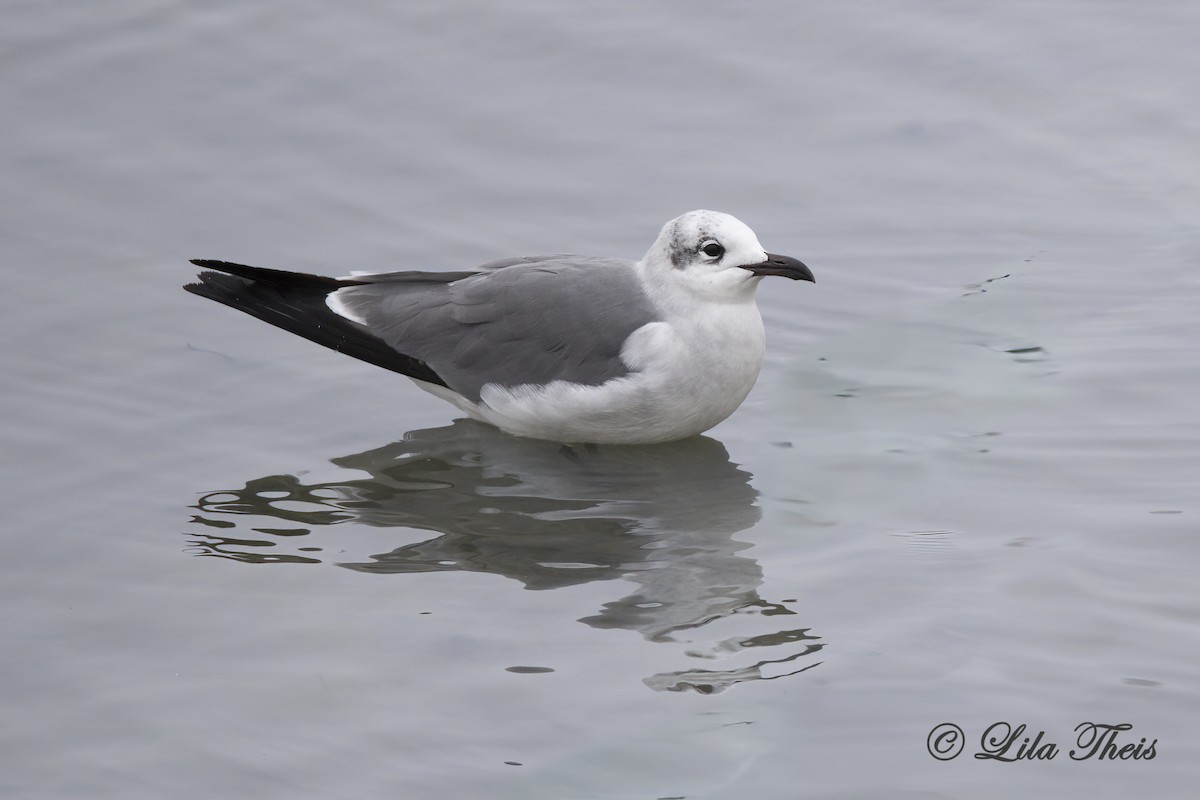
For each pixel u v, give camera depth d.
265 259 15.13
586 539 11.16
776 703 8.92
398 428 13.09
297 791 8.30
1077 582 10.05
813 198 16.17
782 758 8.44
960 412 12.68
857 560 10.59
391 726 8.84
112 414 12.81
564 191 16.30
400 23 19.14
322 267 15.00
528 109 17.62
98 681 9.34
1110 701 8.79
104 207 15.92
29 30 18.73
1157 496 11.18
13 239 15.32
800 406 13.07
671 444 12.90
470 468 12.44
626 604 10.16
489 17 19.22
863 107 17.58
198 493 11.80
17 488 11.68
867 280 14.93
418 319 13.01
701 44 18.67
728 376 12.47
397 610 10.14
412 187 16.38
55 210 15.84
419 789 8.27
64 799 8.26
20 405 12.80
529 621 9.96
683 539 11.11
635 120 17.45
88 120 17.31
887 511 11.29
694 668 9.33
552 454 12.77
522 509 11.70
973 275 14.91
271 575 10.62
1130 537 10.60
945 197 16.14
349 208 16.00
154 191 16.20
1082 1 19.36
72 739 8.77
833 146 17.00
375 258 15.19
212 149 16.91
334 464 12.41
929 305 14.44
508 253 15.27
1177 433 12.09
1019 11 19.19
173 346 13.91
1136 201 15.96
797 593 10.20
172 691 9.22
